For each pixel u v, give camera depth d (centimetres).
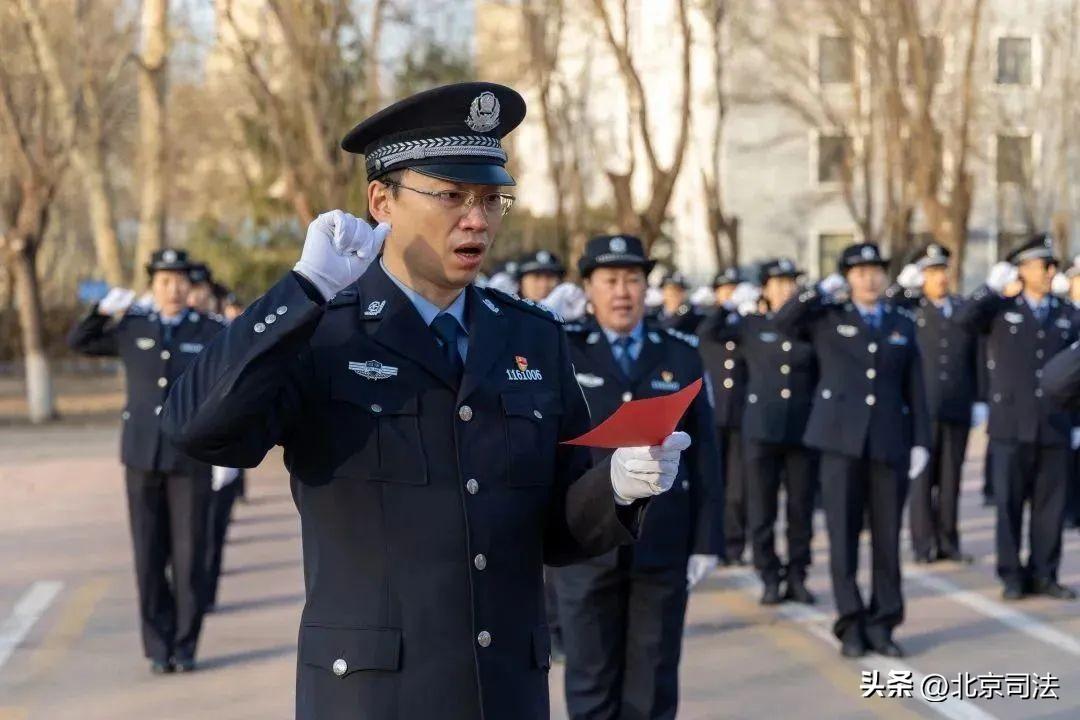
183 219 3039
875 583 691
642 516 272
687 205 2595
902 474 689
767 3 2478
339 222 254
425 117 267
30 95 2000
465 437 265
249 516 1211
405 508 259
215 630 767
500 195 276
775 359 848
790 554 845
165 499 674
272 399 249
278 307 247
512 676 263
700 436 512
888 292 1080
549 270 882
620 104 2727
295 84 1466
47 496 1330
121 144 2364
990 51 2258
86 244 3728
